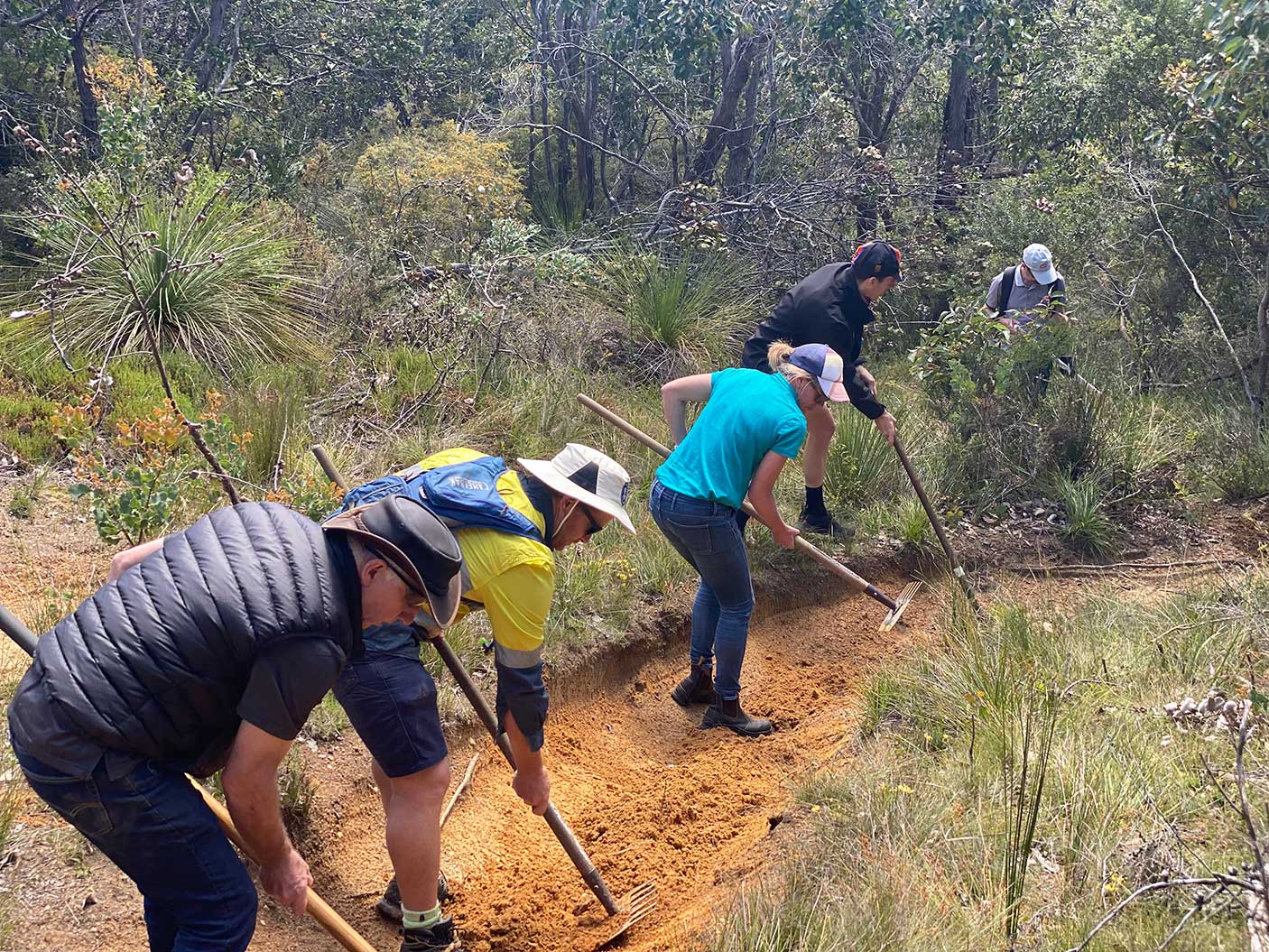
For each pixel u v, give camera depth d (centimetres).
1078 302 953
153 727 250
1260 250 924
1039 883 346
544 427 749
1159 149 951
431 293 855
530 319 855
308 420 694
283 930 368
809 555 595
